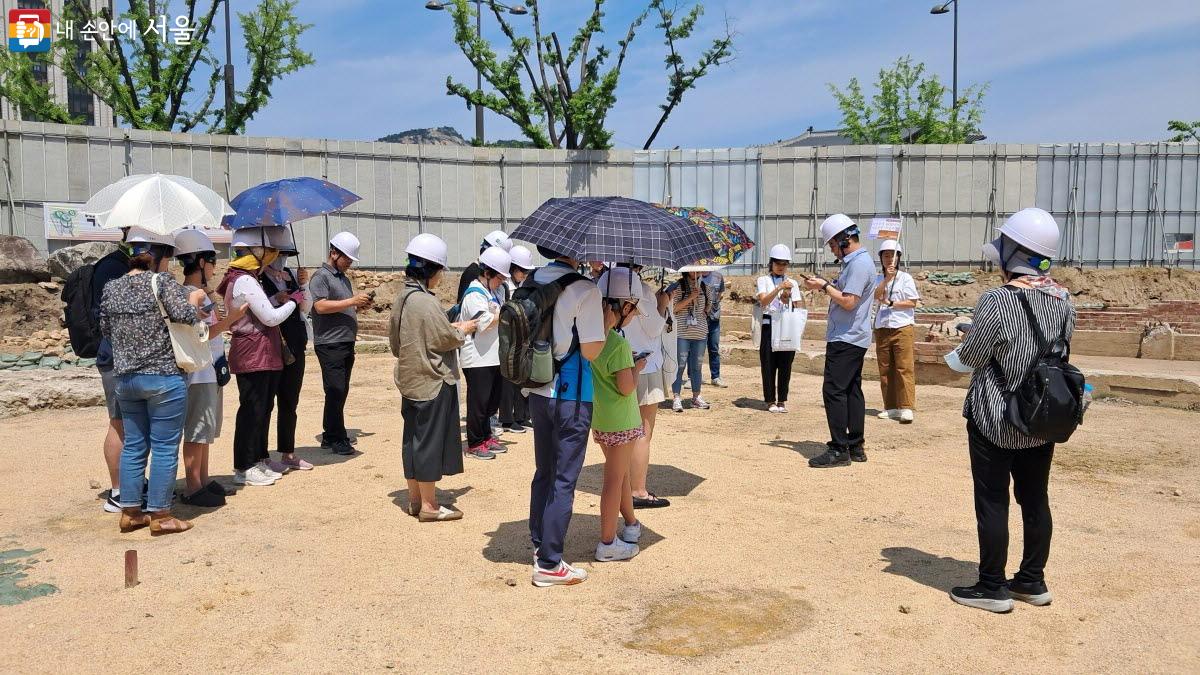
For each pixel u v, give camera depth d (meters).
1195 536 5.77
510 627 4.34
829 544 5.66
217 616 4.46
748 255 26.55
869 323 7.83
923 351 12.90
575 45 29.64
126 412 5.81
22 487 7.09
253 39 29.75
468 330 6.23
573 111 28.67
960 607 4.59
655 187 26.88
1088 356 15.48
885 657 4.00
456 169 26.11
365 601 4.67
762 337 10.84
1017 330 4.32
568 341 4.79
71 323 6.21
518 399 9.48
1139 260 26.23
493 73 28.69
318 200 7.16
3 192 21.75
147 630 4.28
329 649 4.07
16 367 13.09
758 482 7.29
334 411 8.32
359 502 6.64
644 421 6.50
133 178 6.09
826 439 9.16
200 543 5.64
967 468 7.79
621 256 4.52
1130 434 9.20
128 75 30.66
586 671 3.86
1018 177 26.05
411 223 25.78
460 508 6.50
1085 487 7.06
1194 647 4.09
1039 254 4.43
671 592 4.82
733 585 4.93
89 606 4.58
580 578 4.98
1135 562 5.26
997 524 4.50
